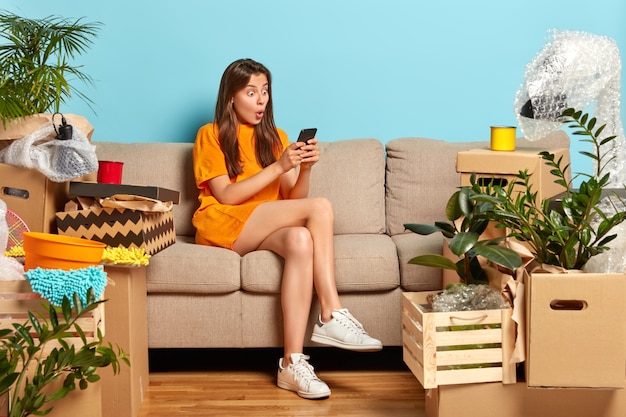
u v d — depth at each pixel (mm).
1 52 2881
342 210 3236
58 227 2555
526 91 2611
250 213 2857
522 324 2172
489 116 3598
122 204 2496
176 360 3104
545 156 2354
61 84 2783
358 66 3559
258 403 2613
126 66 3514
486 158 2590
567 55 2510
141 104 3533
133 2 3486
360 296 2842
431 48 3562
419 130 3600
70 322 2100
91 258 2135
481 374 2213
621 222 2281
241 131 3094
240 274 2789
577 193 2207
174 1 3496
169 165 3248
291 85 3561
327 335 2707
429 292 2434
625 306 2119
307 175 2996
